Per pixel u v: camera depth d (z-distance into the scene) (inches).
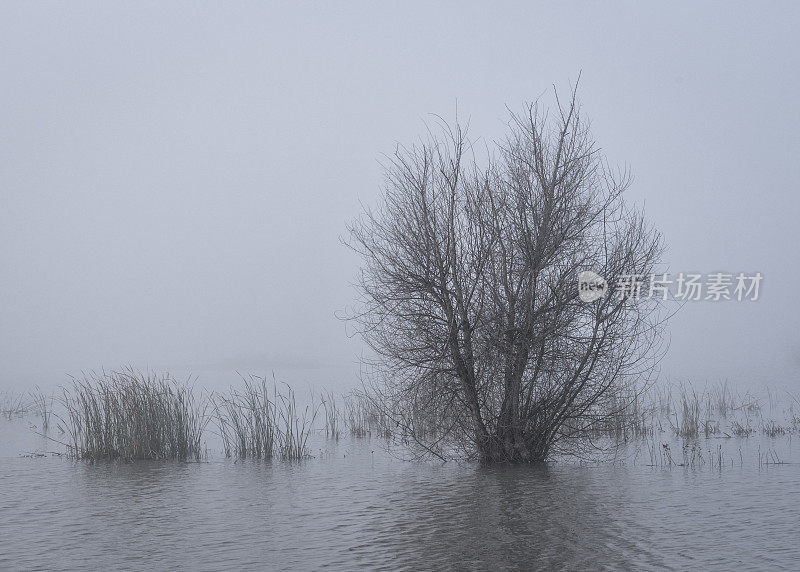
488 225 700.0
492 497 555.8
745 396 1391.5
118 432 776.3
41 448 868.0
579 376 697.0
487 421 711.1
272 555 404.2
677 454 734.5
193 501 555.2
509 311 688.4
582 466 689.0
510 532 448.1
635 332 696.4
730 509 489.1
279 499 560.7
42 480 652.7
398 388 730.2
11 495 582.9
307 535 448.5
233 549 417.7
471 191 712.4
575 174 708.0
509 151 719.7
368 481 636.1
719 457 667.4
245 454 787.4
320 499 558.9
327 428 946.7
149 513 514.0
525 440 703.7
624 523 461.4
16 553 412.5
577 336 685.3
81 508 532.1
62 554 410.0
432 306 704.4
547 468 682.2
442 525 470.3
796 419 981.2
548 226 687.7
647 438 851.4
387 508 524.1
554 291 681.0
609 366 694.5
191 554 407.8
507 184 711.7
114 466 733.3
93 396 796.0
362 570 374.9
